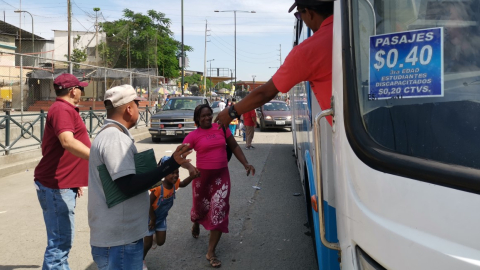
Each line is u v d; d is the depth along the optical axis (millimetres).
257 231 5301
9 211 6254
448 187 1461
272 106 20641
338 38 2023
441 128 1661
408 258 1518
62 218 3451
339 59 1991
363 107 1858
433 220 1480
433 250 1445
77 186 3492
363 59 1906
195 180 4301
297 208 6328
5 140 9352
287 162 10562
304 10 2492
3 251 4664
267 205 6512
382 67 1839
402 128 1736
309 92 4035
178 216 5973
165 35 46156
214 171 4172
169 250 4684
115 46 34938
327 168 2422
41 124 10703
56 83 3420
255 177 8688
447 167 1503
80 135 3537
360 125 1829
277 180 8375
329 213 2400
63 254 3486
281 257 4477
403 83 1781
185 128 15016
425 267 1465
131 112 2631
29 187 7844
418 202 1528
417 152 1675
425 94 1729
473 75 1674
